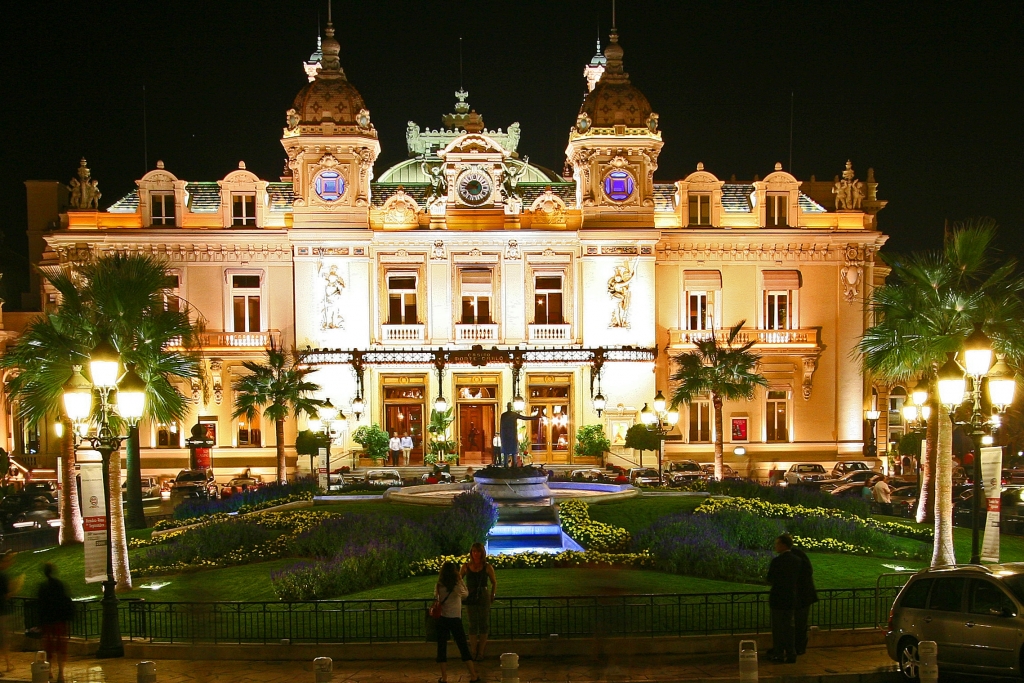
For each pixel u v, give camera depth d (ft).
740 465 216.13
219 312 211.41
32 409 111.24
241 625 77.05
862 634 73.51
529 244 213.05
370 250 211.00
